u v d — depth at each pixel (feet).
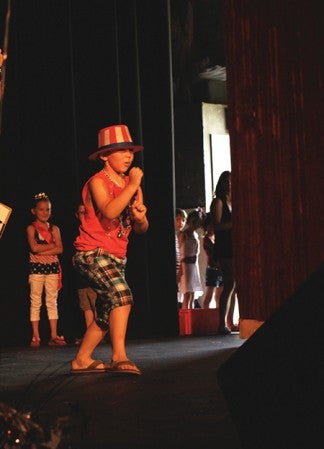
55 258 36.01
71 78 38.45
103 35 38.91
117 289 20.53
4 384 19.29
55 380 19.86
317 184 23.22
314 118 23.17
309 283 6.17
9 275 37.73
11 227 37.88
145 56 39.63
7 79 37.65
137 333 38.50
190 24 56.13
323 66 22.71
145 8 39.63
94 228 20.70
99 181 20.42
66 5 38.50
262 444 6.15
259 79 25.75
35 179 38.24
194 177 56.13
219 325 35.73
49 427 8.41
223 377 6.37
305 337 6.06
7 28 10.68
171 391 17.03
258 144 26.00
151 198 39.37
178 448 10.84
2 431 8.14
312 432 5.92
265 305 26.08
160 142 39.55
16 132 37.99
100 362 21.13
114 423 12.98
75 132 38.68
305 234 23.89
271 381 6.15
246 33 26.25
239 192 27.17
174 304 38.99
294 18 23.80
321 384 5.92
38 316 35.96
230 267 35.06
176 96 56.54
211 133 56.85
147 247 39.27
